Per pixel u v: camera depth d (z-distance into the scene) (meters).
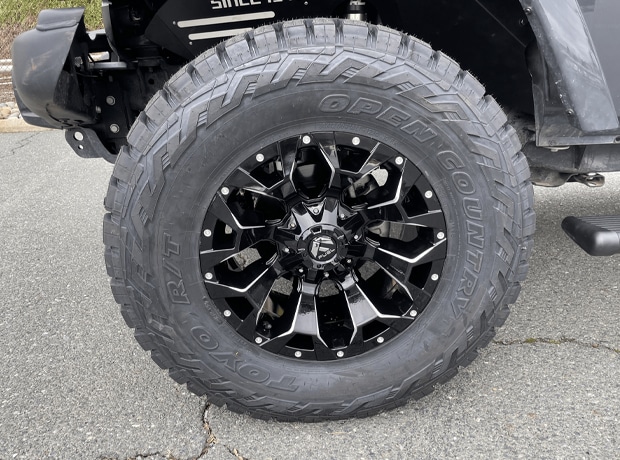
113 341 2.46
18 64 1.78
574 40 1.60
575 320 2.43
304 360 1.74
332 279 1.75
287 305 1.82
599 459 1.67
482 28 1.97
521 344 2.26
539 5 1.56
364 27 1.54
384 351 1.75
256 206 1.77
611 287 2.71
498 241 1.65
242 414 1.93
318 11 1.84
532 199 1.69
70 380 2.19
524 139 2.23
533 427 1.81
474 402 1.93
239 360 1.73
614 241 1.76
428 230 1.70
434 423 1.85
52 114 1.99
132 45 2.27
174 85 1.54
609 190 3.97
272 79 1.48
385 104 1.51
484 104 1.59
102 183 4.79
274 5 1.82
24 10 8.49
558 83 1.61
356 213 1.66
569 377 2.04
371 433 1.82
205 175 1.54
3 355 2.38
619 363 2.12
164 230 1.58
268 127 1.52
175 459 1.76
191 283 1.64
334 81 1.49
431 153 1.57
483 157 1.58
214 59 1.53
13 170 5.23
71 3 8.06
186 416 1.95
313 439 1.81
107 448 1.82
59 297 2.89
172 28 1.90
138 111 2.47
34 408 2.03
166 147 1.51
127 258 1.61
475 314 1.73
